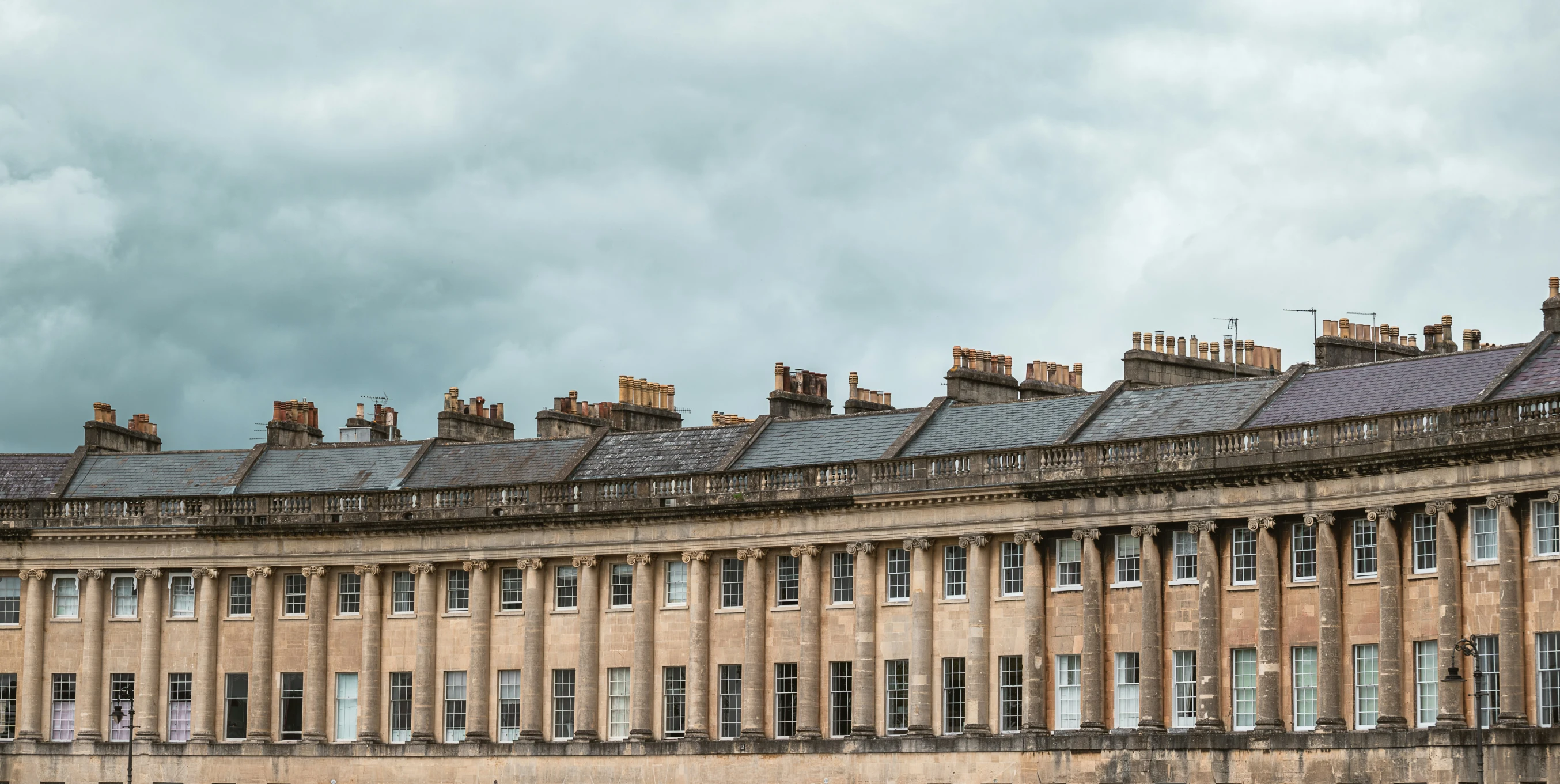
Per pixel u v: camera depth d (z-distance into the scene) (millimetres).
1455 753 79125
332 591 106125
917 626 93188
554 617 102062
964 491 92000
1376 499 82312
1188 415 90562
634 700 99375
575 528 101312
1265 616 84938
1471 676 79938
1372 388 86438
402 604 105125
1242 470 85188
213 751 105938
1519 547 79000
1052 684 90625
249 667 106438
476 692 102625
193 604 107750
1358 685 83375
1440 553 80500
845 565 96000
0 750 107938
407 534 104438
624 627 100438
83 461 113688
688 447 102938
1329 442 83375
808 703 95375
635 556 100000
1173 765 86188
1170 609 88000
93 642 107750
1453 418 80125
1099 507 89188
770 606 97438
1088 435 92062
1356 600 83500
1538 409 77938
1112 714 89312
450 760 102375
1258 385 90250
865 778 93375
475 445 108562
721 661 98125
